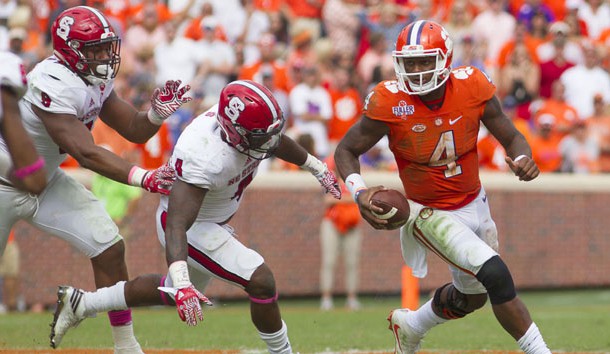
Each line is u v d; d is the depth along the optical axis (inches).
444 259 631.8
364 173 1398.9
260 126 593.0
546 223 1491.1
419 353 806.5
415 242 657.6
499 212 1462.8
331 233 1336.1
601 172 1585.9
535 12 1695.4
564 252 1502.2
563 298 1439.5
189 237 633.6
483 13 1696.6
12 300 1268.5
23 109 657.0
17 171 494.3
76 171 1300.4
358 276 1419.8
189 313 571.2
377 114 629.6
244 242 1373.0
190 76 1514.5
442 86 621.3
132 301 652.1
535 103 1619.1
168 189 622.8
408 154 634.8
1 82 488.4
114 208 1280.8
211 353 797.9
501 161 1523.1
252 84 601.9
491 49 1680.6
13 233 1283.2
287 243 1395.2
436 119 621.3
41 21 1514.5
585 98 1628.9
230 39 1620.3
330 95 1530.5
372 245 1429.6
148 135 702.5
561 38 1651.1
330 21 1664.6
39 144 666.8
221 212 642.2
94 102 665.6
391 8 1674.5
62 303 666.8
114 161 632.4
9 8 1496.1
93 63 647.8
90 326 1008.9
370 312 1227.9
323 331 987.9
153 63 1525.6
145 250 1331.2
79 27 638.5
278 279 1391.5
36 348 823.1
